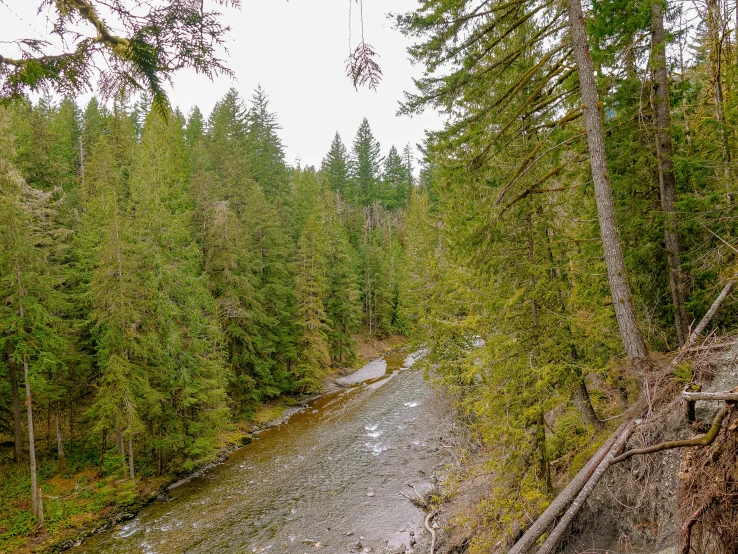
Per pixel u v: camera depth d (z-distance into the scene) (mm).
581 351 10219
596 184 7773
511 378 10469
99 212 21906
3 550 14695
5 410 21172
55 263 22922
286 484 19016
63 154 36281
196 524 16297
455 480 16172
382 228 67625
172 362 19953
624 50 8781
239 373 28125
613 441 5973
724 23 10367
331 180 70000
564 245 10781
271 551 14352
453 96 8875
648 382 6414
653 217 9641
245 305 28703
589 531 7391
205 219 27922
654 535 5961
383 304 52406
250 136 43562
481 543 10680
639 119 9008
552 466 11562
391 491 17578
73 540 15523
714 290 8602
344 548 14109
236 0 3588
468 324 12766
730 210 8812
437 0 7934
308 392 33469
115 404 18594
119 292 18719
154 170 21953
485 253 10352
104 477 19516
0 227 16078
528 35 9172
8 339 16859
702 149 10945
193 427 20500
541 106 9102
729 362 5590
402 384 33781
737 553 3809
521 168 9195
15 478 18703
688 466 4551
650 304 10102
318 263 34469
